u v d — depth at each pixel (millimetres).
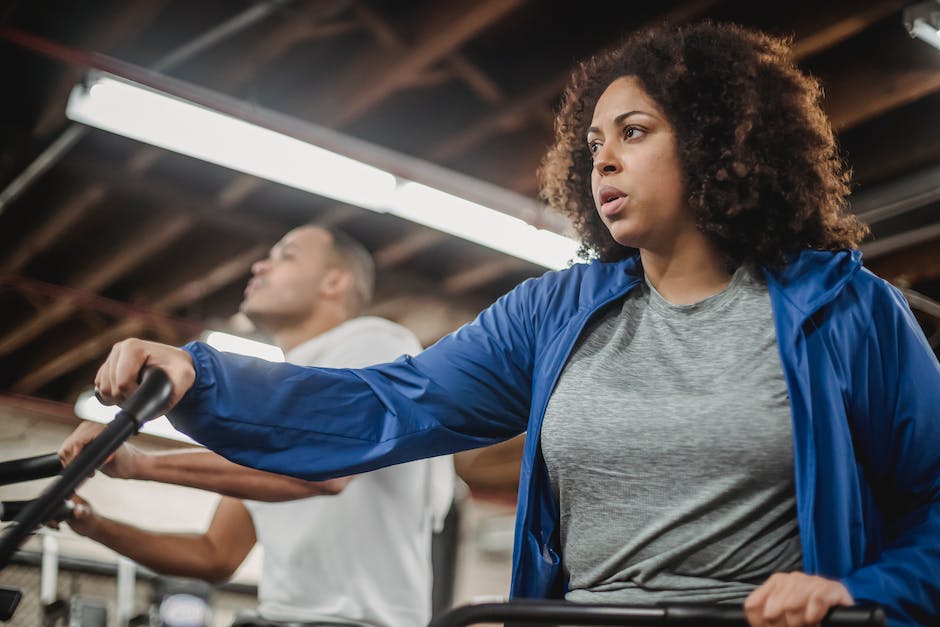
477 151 5625
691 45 1540
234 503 2645
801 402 1288
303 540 2416
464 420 1514
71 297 6969
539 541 1431
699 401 1327
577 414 1392
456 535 5211
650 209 1465
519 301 1572
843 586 1107
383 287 6992
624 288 1504
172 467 2123
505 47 5078
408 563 2453
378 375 1501
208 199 6168
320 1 4766
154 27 4926
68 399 8508
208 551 2609
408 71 4973
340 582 2389
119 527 2461
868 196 5605
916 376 1325
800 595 1082
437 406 1492
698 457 1305
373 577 2398
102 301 7078
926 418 1311
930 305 5926
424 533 2545
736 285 1425
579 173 1692
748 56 1531
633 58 1566
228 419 1358
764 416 1295
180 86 5000
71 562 3938
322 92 5273
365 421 1462
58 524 2359
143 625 3664
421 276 6914
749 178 1444
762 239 1438
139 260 6652
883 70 4898
